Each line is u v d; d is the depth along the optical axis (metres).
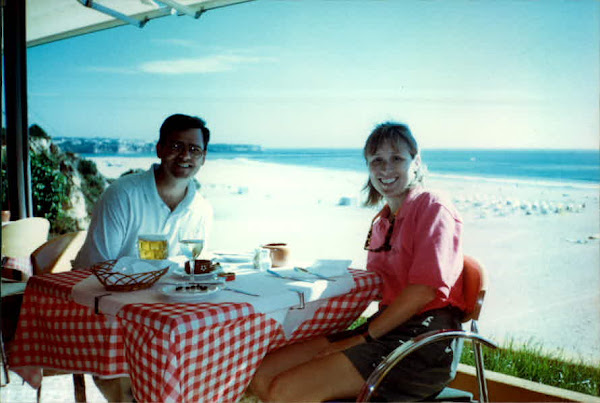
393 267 2.01
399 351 1.45
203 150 2.56
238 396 1.62
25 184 4.92
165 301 1.53
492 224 16.70
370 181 2.28
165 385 1.32
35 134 13.33
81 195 12.18
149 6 4.67
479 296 1.80
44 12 6.04
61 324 1.82
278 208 18.98
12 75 4.76
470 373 2.54
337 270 2.01
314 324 1.97
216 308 1.45
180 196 2.57
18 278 3.50
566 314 9.85
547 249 14.45
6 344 2.91
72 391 2.81
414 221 1.91
